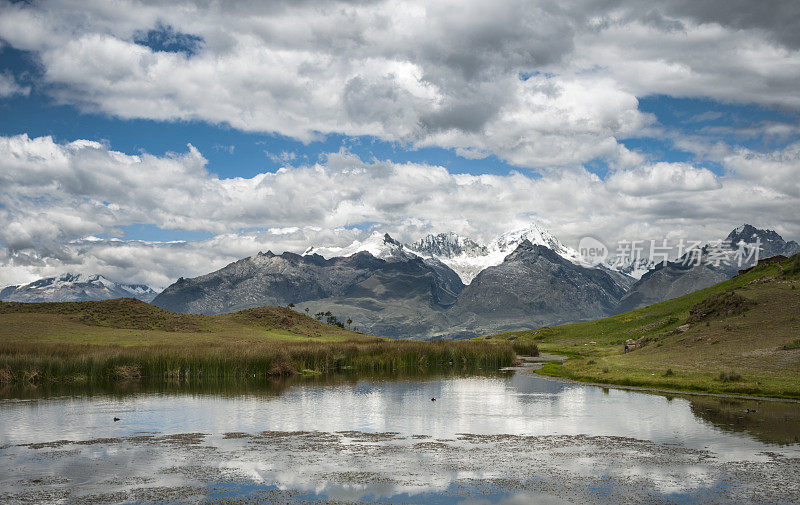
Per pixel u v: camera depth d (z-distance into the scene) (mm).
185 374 88062
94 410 57344
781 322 93438
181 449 41062
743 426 47156
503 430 47375
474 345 125375
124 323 137375
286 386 78000
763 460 36969
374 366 107750
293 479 33906
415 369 106562
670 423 49000
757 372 70062
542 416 53375
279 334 148500
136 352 90625
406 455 39312
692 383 68312
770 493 30641
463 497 30609
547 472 35000
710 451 39438
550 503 29578
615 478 33594
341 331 173375
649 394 66438
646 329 133250
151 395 68312
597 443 42312
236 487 32406
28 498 30516
